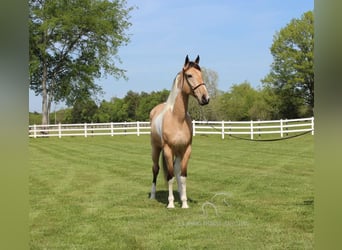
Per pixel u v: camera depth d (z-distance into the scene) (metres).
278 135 26.22
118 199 7.82
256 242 4.85
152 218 6.17
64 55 34.72
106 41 35.16
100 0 34.28
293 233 5.20
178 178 6.95
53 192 8.72
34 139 27.06
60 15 32.62
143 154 17.16
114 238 5.12
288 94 49.25
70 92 35.25
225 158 15.05
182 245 4.79
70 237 5.19
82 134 27.81
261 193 8.20
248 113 55.44
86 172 12.03
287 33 47.81
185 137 6.67
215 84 44.75
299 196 7.80
